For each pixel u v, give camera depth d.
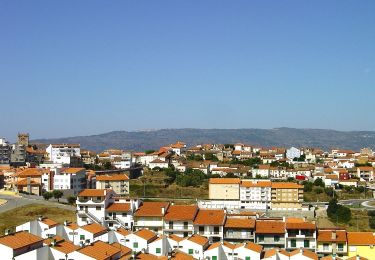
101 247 130.62
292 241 167.50
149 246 150.62
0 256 118.81
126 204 199.12
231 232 173.38
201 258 144.00
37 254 118.75
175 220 180.88
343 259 148.75
